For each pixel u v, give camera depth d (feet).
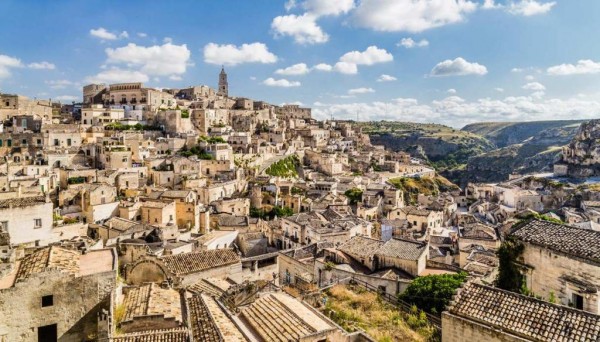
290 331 87.04
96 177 364.38
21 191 249.75
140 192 368.89
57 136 437.58
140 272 153.07
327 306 125.70
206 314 100.07
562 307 88.89
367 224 312.71
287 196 429.38
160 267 152.76
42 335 87.61
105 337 83.35
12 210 171.42
